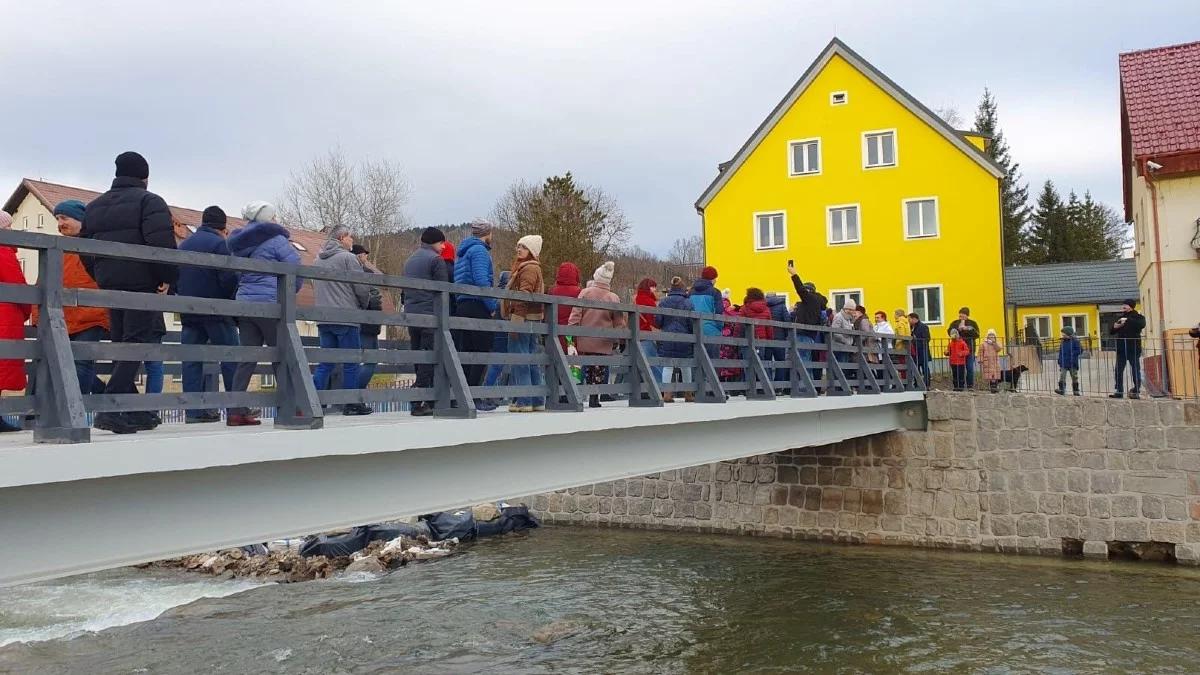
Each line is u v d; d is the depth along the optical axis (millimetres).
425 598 14242
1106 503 15844
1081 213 57125
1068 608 12883
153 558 4891
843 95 28172
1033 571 15141
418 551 17453
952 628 12125
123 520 4754
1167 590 13703
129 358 4586
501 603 13922
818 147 28438
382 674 10711
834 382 14195
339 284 7188
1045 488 16359
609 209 53875
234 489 5363
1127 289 36344
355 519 6195
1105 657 10820
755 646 11641
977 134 29047
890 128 27562
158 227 5125
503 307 9227
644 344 11109
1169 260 19312
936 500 17203
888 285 27406
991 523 16719
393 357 6266
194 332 6062
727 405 10281
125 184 5297
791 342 12781
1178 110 20688
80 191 34656
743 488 19234
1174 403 15445
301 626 12664
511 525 20469
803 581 15008
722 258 29406
